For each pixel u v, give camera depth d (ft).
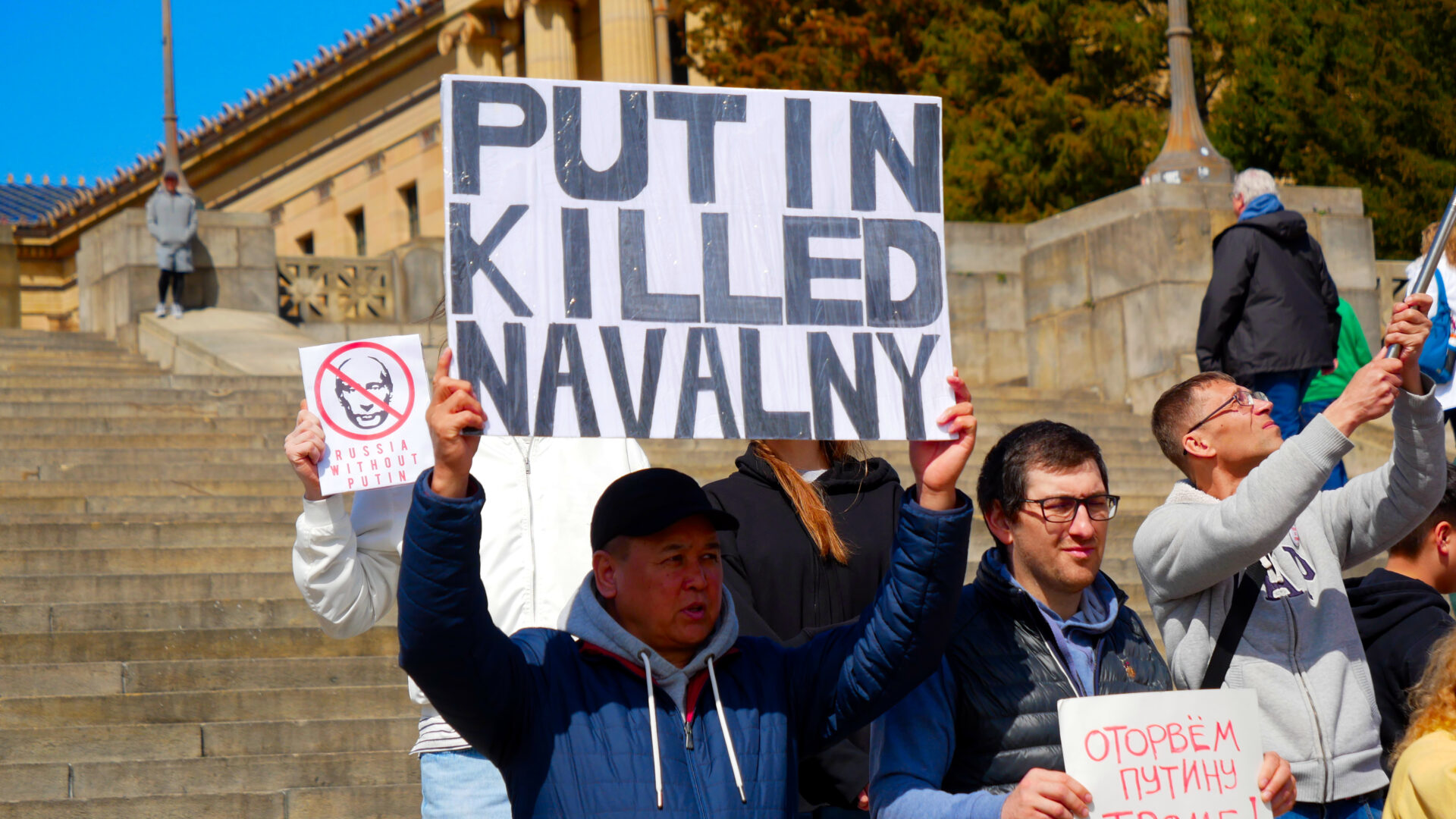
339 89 124.36
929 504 11.52
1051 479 12.15
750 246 11.92
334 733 22.59
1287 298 29.78
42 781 20.65
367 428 12.91
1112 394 49.60
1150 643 12.84
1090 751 11.07
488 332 11.41
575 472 14.75
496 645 10.83
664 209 11.83
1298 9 69.82
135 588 26.68
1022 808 10.86
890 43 74.08
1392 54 67.56
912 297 12.10
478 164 11.60
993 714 12.08
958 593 11.36
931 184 12.28
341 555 13.12
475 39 109.19
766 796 11.13
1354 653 13.75
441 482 10.53
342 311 67.77
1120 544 31.27
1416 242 68.33
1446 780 11.00
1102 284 50.24
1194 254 48.65
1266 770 11.20
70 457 36.29
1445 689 11.57
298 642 25.23
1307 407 32.48
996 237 59.72
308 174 129.80
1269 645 13.56
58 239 141.08
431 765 13.58
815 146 12.14
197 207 64.80
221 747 22.18
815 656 12.02
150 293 63.57
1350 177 68.59
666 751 11.01
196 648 24.72
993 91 73.20
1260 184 30.73
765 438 11.67
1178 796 11.01
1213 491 14.43
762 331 11.83
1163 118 72.13
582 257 11.66
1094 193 69.97
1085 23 69.92
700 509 11.20
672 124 11.94
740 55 79.56
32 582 26.16
